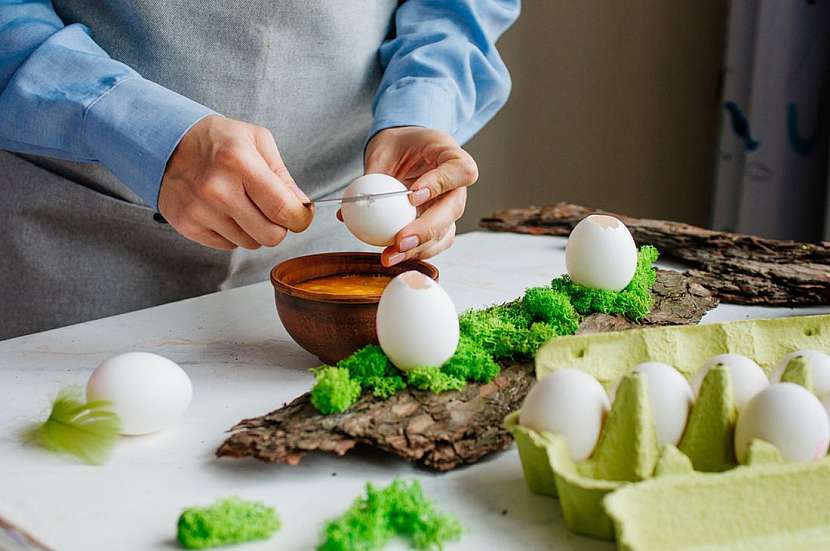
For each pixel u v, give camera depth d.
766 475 0.57
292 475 0.64
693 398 0.63
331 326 0.73
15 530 0.57
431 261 1.03
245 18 0.94
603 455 0.60
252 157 0.75
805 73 1.42
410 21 1.05
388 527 0.58
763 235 1.49
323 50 1.00
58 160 0.98
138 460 0.65
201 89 0.96
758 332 0.71
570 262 0.80
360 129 1.10
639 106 1.78
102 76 0.82
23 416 0.70
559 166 1.90
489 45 1.05
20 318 1.04
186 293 1.06
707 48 1.68
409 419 0.65
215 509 0.58
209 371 0.77
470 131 1.06
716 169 1.68
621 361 0.69
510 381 0.69
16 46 0.85
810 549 0.56
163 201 0.79
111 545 0.57
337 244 1.13
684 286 0.88
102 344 0.81
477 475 0.64
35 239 1.01
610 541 0.58
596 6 1.77
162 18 0.93
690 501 0.56
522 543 0.58
